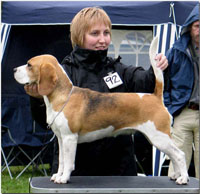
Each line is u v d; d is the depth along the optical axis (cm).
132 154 364
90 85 354
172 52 516
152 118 307
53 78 302
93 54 351
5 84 769
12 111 764
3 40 722
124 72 364
